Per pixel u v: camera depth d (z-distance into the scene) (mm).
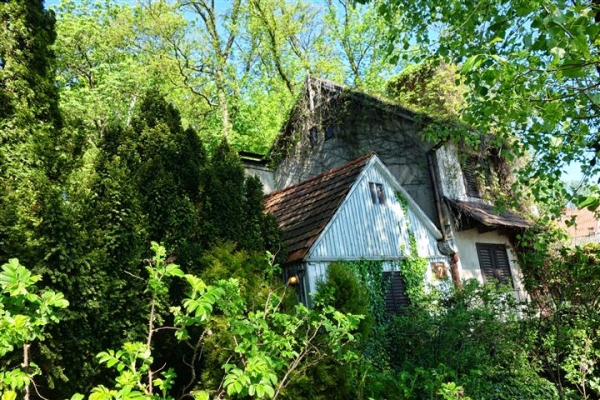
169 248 6738
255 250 7980
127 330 5789
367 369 5961
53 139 6328
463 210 12656
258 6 21078
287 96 22484
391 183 11938
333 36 22875
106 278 5625
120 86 17922
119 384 2781
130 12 19641
